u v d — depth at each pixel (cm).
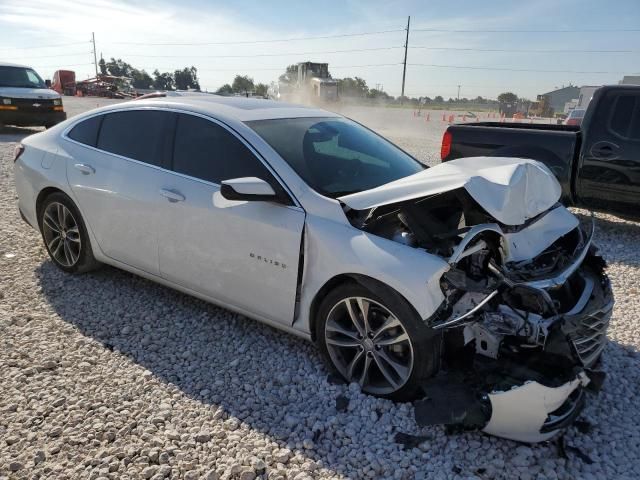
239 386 322
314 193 327
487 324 277
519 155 685
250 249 340
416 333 280
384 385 308
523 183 314
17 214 657
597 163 651
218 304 376
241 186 310
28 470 252
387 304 287
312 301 321
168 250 385
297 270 322
